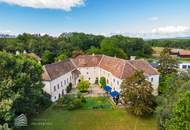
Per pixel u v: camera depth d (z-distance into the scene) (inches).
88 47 3907.5
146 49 4566.9
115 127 1162.0
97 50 3048.7
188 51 4739.2
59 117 1312.7
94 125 1192.2
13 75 973.2
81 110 1435.8
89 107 1487.5
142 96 1224.8
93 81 2258.9
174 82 1097.4
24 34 4387.3
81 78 2183.8
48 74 1563.7
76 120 1264.8
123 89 1312.7
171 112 859.4
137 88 1238.3
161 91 1603.1
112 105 1520.7
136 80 1270.9
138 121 1234.6
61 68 1887.3
